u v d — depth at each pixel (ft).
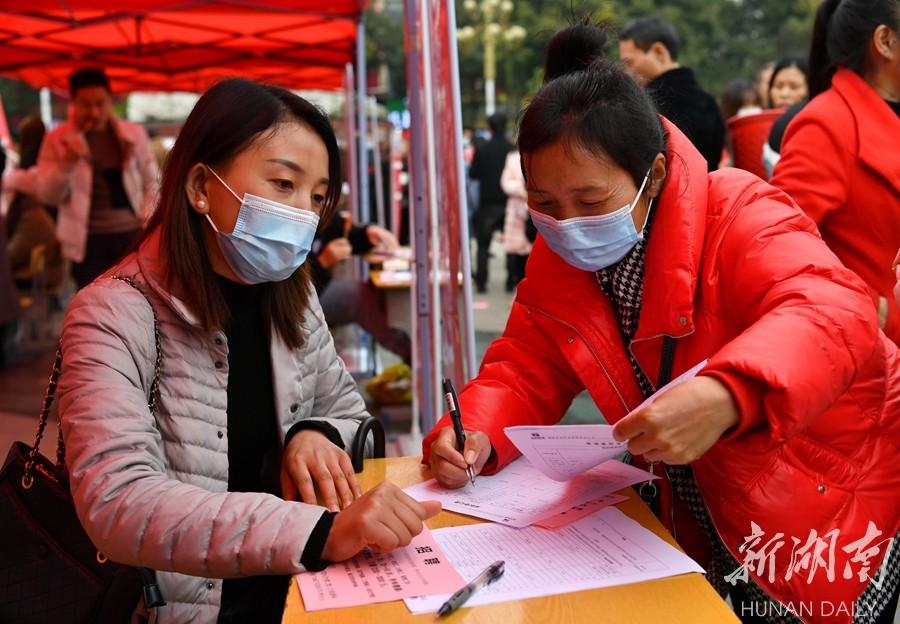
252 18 22.93
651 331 4.61
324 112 5.11
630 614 3.58
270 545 4.09
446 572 4.00
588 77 4.42
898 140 6.72
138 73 33.53
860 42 6.91
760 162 12.88
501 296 27.17
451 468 4.96
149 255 5.07
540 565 4.03
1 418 16.43
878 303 6.79
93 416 4.50
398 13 70.79
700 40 76.18
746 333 3.97
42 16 21.02
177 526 4.19
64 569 4.86
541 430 4.14
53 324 26.71
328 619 3.61
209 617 4.99
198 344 5.07
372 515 4.05
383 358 22.90
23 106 64.03
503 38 61.26
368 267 20.31
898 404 4.78
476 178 28.22
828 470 4.56
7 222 23.72
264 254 4.93
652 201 4.71
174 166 4.96
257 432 5.60
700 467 4.67
